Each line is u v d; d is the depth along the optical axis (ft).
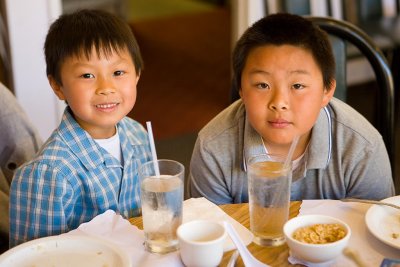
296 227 4.07
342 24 6.80
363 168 5.37
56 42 5.25
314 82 4.86
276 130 4.92
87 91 5.16
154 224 4.02
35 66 10.71
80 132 5.32
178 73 15.55
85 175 5.25
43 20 10.53
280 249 4.10
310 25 5.05
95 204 5.36
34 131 6.43
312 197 5.54
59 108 11.10
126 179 5.57
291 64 4.76
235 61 5.22
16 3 10.23
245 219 4.49
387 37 11.41
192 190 5.86
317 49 4.88
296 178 5.38
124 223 4.40
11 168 6.28
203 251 3.71
